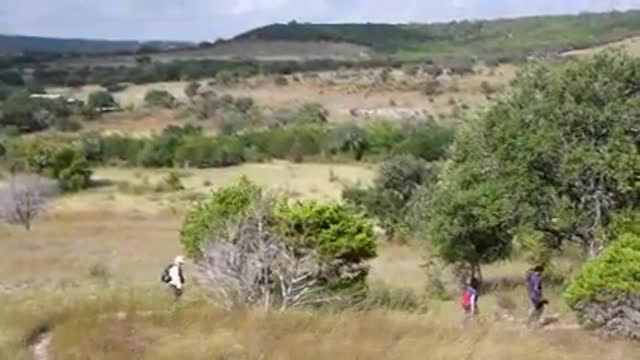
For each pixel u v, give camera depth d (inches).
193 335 497.7
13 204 1913.1
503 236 1010.7
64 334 503.5
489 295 923.4
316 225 706.8
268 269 666.8
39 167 2763.3
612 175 909.2
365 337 494.3
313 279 699.4
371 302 712.4
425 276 1059.3
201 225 816.3
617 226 911.7
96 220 2041.1
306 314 548.1
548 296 879.7
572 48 6486.2
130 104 5565.9
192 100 5620.1
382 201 1571.1
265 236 676.7
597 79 944.3
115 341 489.1
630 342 561.9
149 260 1257.4
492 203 959.0
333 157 3506.4
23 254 1302.9
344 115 5012.3
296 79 6742.1
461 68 6683.1
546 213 952.9
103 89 6761.8
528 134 946.1
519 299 872.3
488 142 988.6
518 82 1007.6
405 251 1368.1
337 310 621.6
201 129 4347.9
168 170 3213.6
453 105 5007.4
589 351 524.4
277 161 3496.6
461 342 490.6
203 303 594.6
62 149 2832.2
